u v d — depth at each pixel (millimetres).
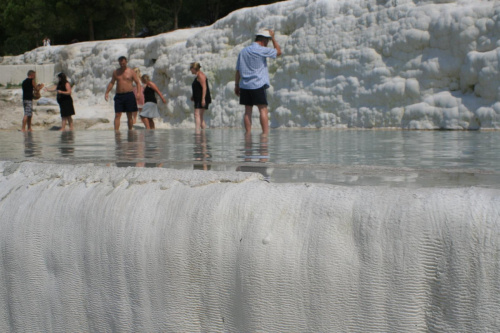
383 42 10359
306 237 1507
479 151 4219
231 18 13891
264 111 8453
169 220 1709
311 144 5387
